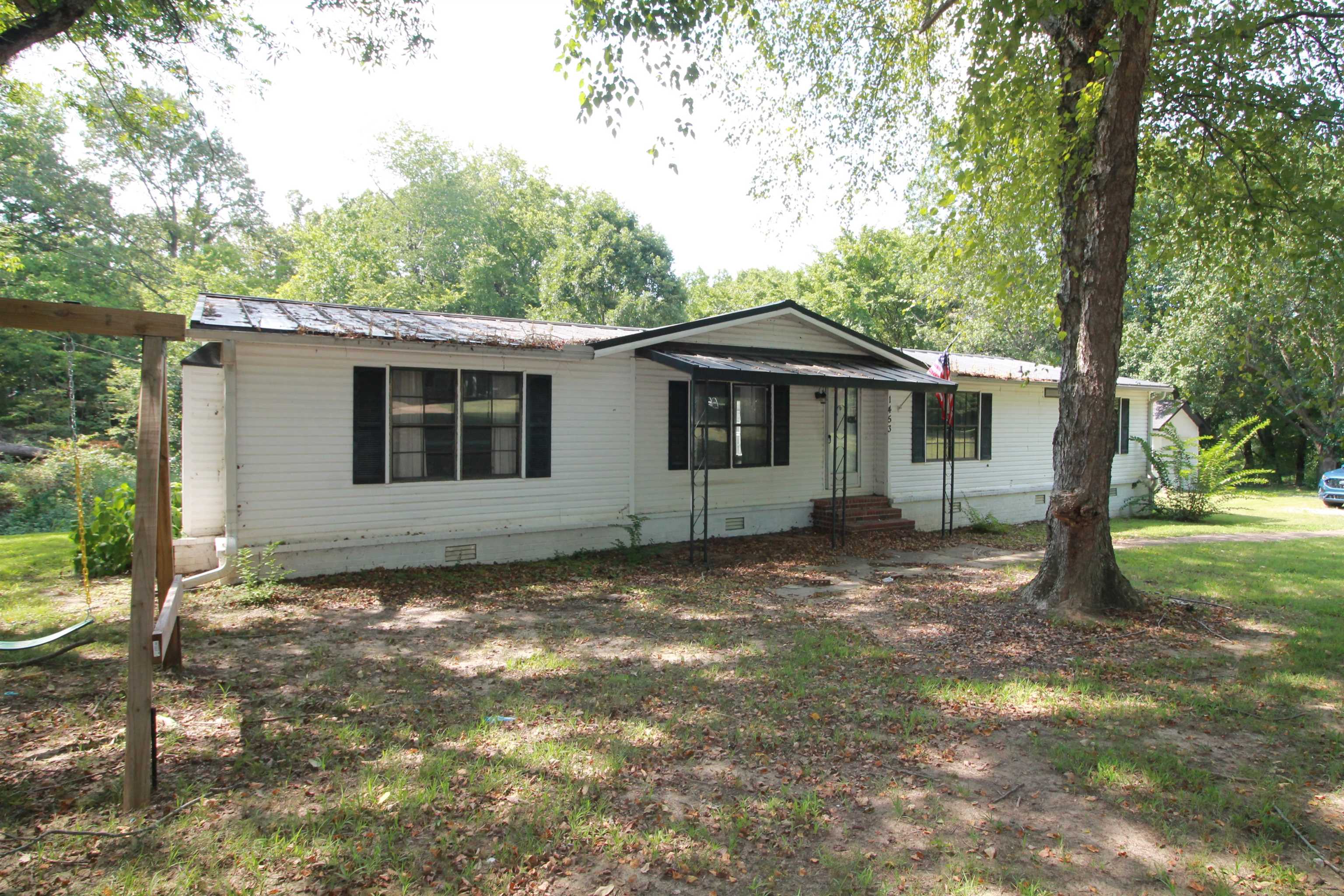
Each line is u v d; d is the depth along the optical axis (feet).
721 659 20.93
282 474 29.19
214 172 111.24
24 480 58.34
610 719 16.29
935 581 32.73
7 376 81.41
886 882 10.35
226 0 36.06
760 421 43.96
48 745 14.48
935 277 61.93
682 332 37.93
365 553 31.22
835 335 44.86
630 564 34.94
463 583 30.19
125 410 78.79
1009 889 10.21
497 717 16.31
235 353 28.09
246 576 27.07
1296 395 85.15
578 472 36.76
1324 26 27.40
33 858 10.57
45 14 26.45
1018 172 27.63
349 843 11.12
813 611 26.89
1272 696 18.16
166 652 19.04
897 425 49.37
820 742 15.25
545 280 117.39
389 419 31.50
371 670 19.54
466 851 11.03
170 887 9.97
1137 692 18.43
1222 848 11.35
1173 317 82.28
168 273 103.96
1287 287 34.71
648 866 10.71
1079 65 25.38
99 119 38.55
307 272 97.19
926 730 15.89
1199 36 27.35
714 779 13.53
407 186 117.19
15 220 89.30
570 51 22.20
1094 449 25.62
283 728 15.55
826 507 45.42
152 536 12.32
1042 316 39.68
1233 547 42.88
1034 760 14.47
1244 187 29.89
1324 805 12.77
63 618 24.22
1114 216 24.52
